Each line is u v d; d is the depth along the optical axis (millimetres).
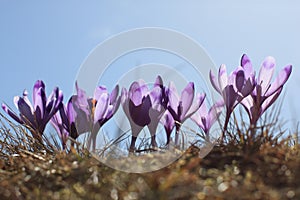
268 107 590
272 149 535
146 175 505
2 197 510
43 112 624
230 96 581
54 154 603
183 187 485
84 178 519
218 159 534
